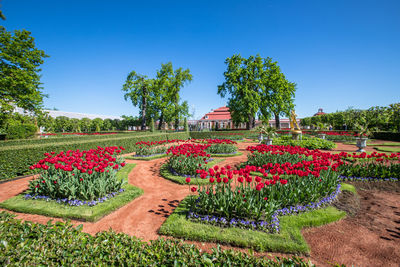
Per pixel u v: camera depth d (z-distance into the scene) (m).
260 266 2.31
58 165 5.36
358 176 7.32
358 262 3.13
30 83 19.19
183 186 7.04
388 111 26.52
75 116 51.75
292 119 19.00
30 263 2.04
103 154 8.22
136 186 7.03
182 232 3.79
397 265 3.06
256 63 33.59
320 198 5.12
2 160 7.66
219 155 12.62
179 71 38.91
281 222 4.07
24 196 5.46
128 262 2.20
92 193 5.11
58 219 4.50
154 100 37.97
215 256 2.40
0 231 2.57
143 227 4.27
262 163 8.71
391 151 13.51
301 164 5.71
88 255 2.27
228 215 4.01
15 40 19.02
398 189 6.41
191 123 58.66
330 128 36.41
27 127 20.84
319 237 3.80
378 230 4.07
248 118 34.59
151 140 17.97
